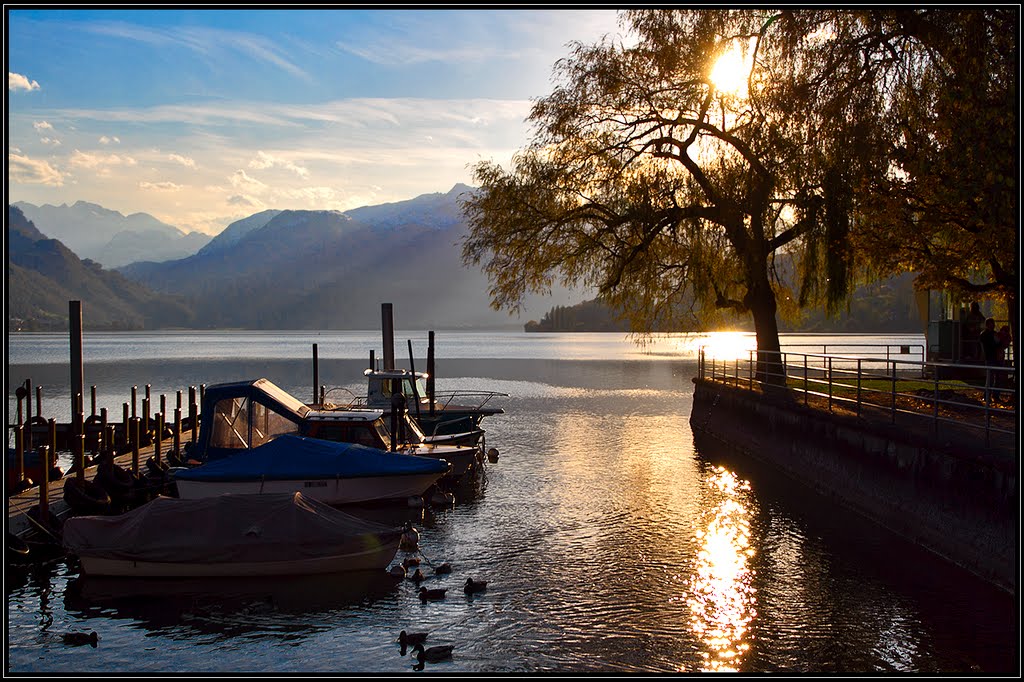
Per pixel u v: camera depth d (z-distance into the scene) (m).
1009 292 23.31
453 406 34.19
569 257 32.00
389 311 42.03
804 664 11.91
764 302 29.44
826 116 22.31
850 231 25.00
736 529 18.91
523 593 15.02
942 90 20.17
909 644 12.42
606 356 116.06
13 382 70.12
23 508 19.23
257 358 118.56
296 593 15.22
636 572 16.06
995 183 18.70
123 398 55.38
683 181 29.95
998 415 19.73
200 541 15.92
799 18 22.48
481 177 32.97
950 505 15.09
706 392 36.62
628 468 27.45
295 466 21.25
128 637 13.37
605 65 30.20
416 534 17.41
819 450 22.20
